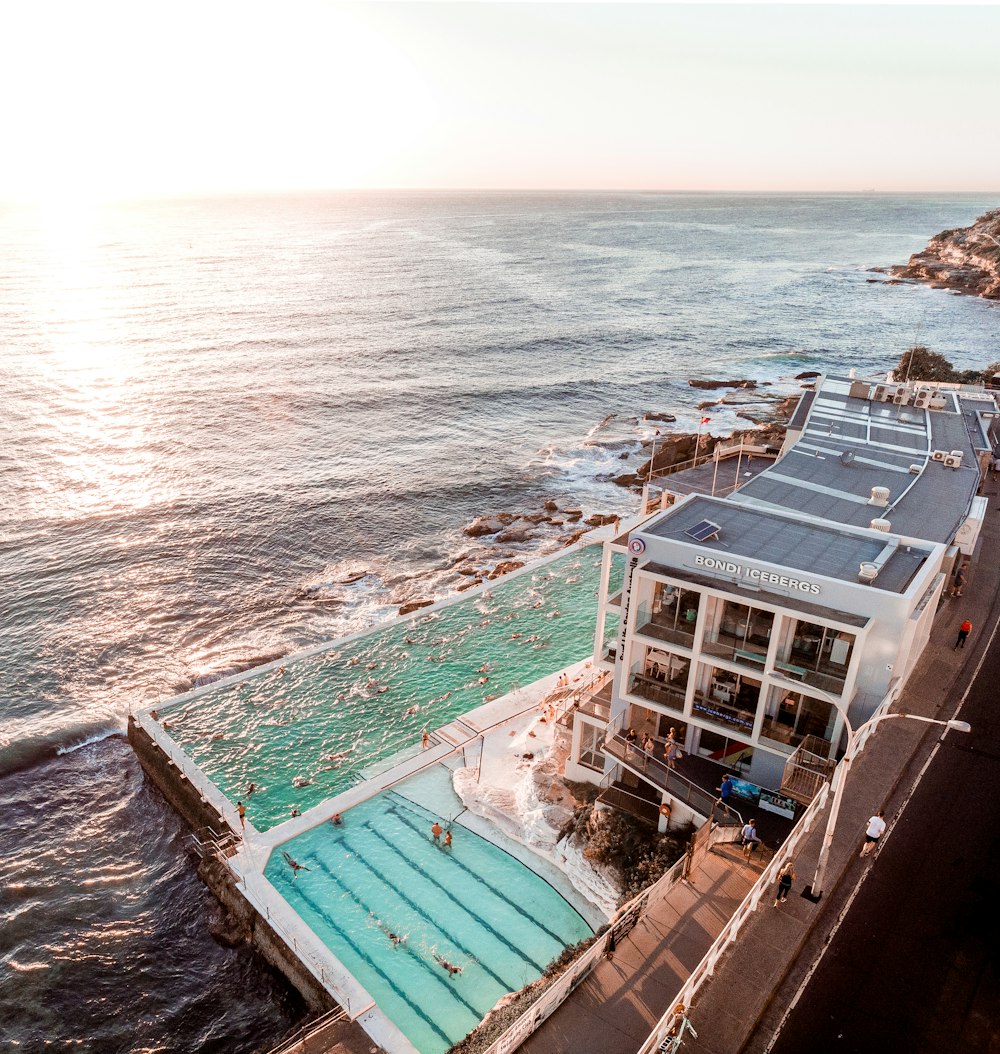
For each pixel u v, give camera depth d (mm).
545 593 60531
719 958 23688
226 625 59656
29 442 94938
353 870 35531
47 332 149500
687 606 33125
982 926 24656
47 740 47531
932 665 37875
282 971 32281
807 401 59375
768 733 31641
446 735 44531
